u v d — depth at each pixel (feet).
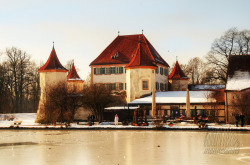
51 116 200.44
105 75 270.26
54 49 266.57
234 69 221.25
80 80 291.99
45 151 92.84
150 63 246.88
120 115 220.23
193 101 214.90
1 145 106.22
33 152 91.15
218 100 211.00
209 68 282.97
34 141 116.06
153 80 246.88
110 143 109.09
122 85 265.34
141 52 250.98
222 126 166.81
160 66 269.64
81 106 226.17
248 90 197.88
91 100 217.56
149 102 220.64
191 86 292.81
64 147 100.68
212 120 198.49
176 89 292.40
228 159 78.64
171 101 218.38
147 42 280.92
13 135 138.62
